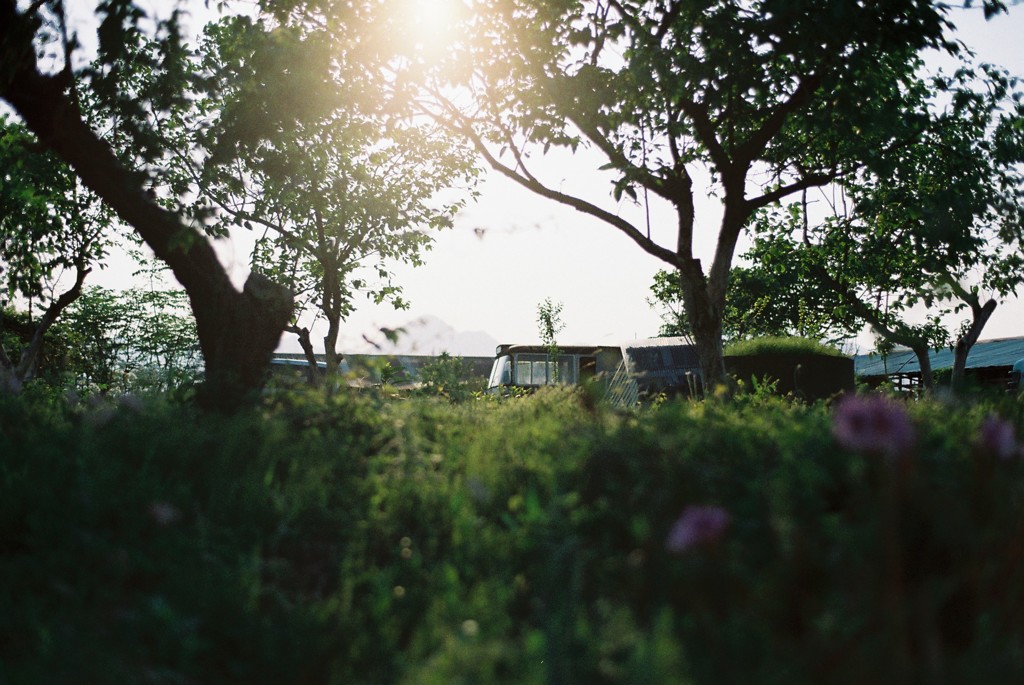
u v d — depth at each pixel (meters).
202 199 8.25
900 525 2.68
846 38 11.70
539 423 6.49
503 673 2.66
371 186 22.58
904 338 25.30
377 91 13.52
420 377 11.98
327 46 12.88
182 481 4.74
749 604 2.66
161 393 7.75
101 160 8.32
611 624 2.69
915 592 2.51
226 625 3.15
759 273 36.72
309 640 3.02
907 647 2.39
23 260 25.08
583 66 13.78
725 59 12.09
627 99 13.63
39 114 8.22
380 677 2.88
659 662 2.36
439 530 4.23
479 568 3.75
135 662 2.91
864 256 23.91
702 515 2.43
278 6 13.32
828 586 2.65
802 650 2.44
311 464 5.06
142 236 8.12
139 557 3.67
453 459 5.48
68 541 3.88
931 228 16.34
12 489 4.48
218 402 6.88
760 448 4.59
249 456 5.17
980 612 2.60
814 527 3.04
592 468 4.52
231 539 4.01
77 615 3.21
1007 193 15.41
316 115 12.99
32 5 8.29
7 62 7.98
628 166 13.66
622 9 13.86
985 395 7.05
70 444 5.46
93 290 31.22
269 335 7.73
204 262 7.83
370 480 4.87
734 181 14.46
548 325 24.06
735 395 8.48
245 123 11.79
